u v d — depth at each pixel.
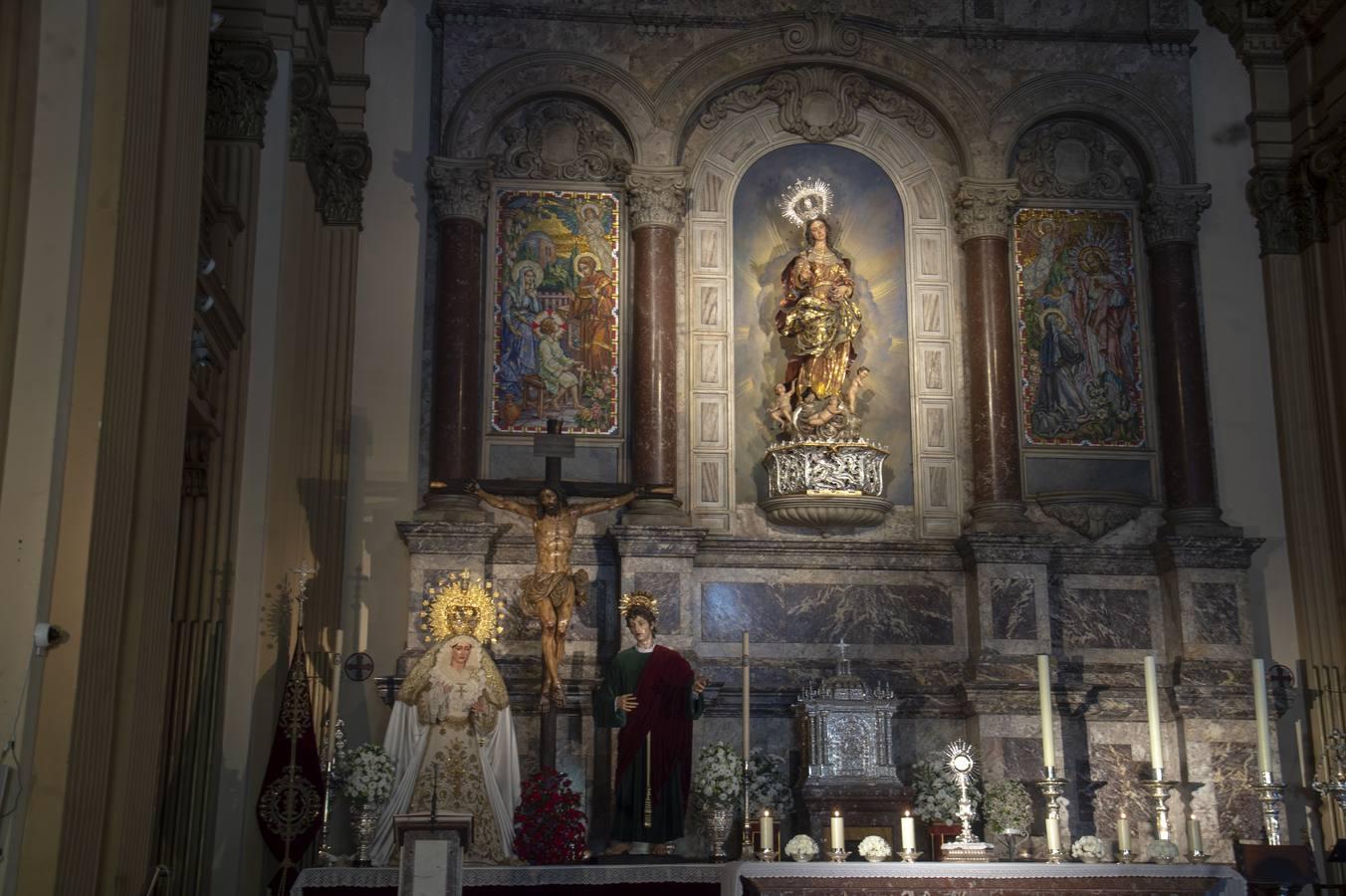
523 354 13.36
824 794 11.26
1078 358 13.75
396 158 13.42
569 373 13.37
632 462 13.06
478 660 10.91
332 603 12.09
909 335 13.71
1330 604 12.96
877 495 13.05
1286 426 13.38
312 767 10.30
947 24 14.10
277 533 10.75
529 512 11.63
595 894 9.62
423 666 10.85
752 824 11.20
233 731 10.18
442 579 12.25
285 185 11.06
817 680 12.44
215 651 10.12
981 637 12.57
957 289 13.84
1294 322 13.60
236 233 10.52
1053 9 14.21
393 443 12.77
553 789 10.51
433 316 13.12
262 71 10.88
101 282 6.92
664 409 13.03
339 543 12.28
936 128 14.16
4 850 6.26
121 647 7.23
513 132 13.82
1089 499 13.22
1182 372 13.41
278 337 10.82
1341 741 12.30
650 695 11.12
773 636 12.74
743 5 14.02
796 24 13.98
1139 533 13.34
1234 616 12.77
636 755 11.03
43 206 6.79
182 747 9.95
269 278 10.86
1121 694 12.57
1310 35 13.76
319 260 12.80
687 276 13.65
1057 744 12.26
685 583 12.41
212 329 9.80
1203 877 9.43
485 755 10.71
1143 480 13.48
